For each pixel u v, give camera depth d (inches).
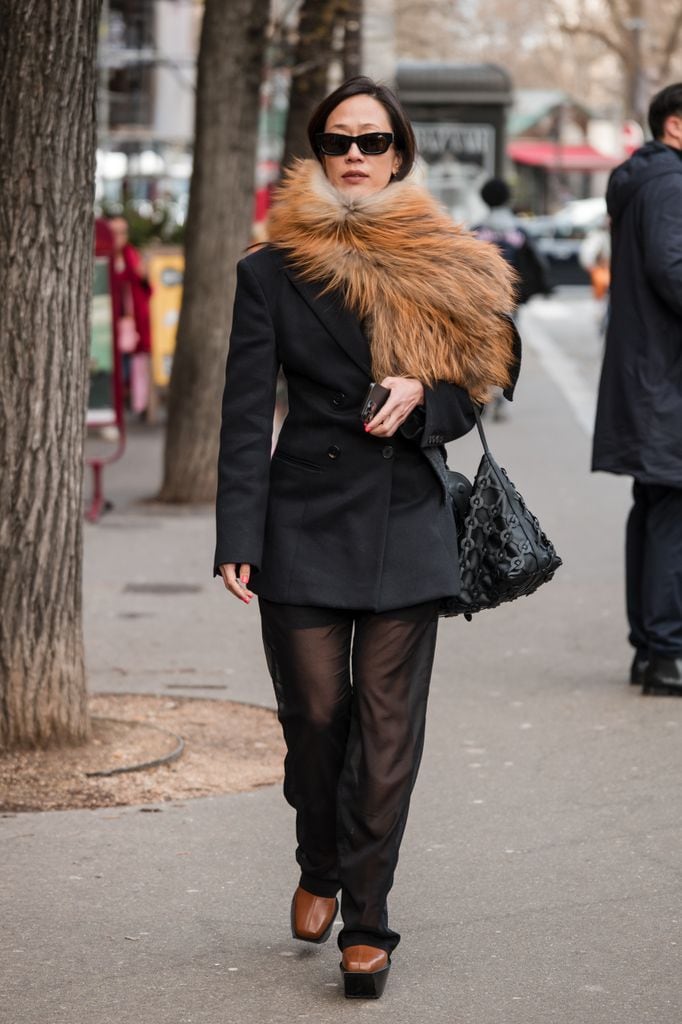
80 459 436.5
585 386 1567.4
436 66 2246.6
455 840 380.5
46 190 418.9
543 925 327.3
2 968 305.6
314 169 290.8
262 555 288.4
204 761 442.0
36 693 432.5
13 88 416.2
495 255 291.4
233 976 302.2
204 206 911.0
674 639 508.1
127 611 660.1
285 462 291.4
